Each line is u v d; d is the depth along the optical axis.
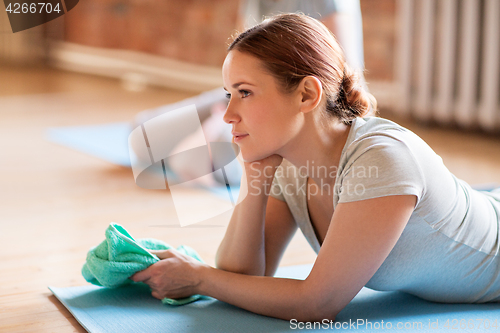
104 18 6.41
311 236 1.36
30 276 1.59
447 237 1.18
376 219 1.07
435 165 1.15
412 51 4.29
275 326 1.17
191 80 5.83
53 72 6.59
